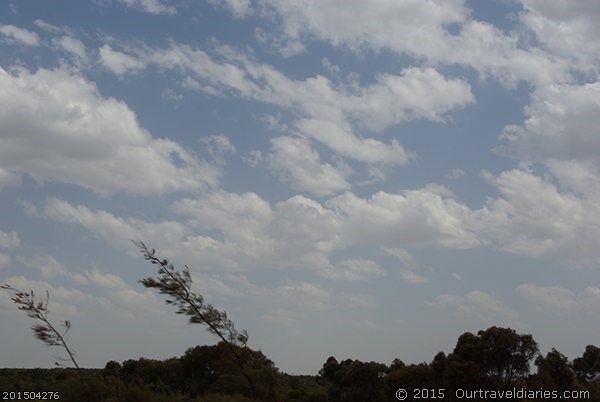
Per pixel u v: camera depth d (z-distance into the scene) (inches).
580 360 2586.1
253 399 1103.0
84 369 1151.6
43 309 906.1
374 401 2260.1
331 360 3196.4
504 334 2226.9
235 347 1122.0
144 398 1096.8
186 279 1082.1
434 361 2288.4
